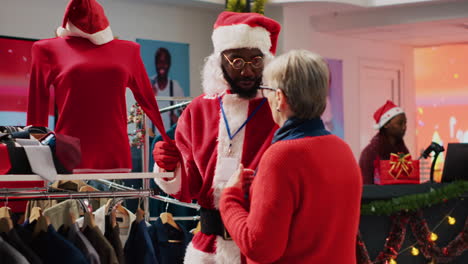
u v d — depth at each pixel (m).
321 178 1.58
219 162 2.31
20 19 4.94
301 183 1.57
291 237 1.60
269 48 2.37
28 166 2.01
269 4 5.80
